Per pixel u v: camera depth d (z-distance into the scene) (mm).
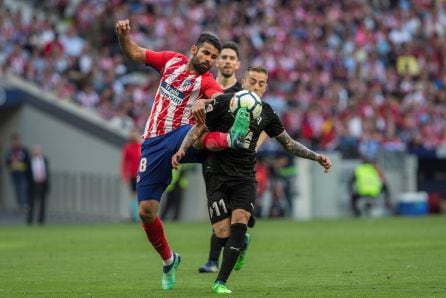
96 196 89562
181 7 115375
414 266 40531
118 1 113812
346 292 31500
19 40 101188
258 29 116250
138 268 41031
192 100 32156
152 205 32281
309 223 78875
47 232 68500
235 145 31000
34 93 97125
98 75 101062
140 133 93312
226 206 32219
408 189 99562
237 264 37406
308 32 118625
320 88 111125
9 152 88062
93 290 32875
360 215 92250
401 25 125938
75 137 93688
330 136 100125
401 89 117438
